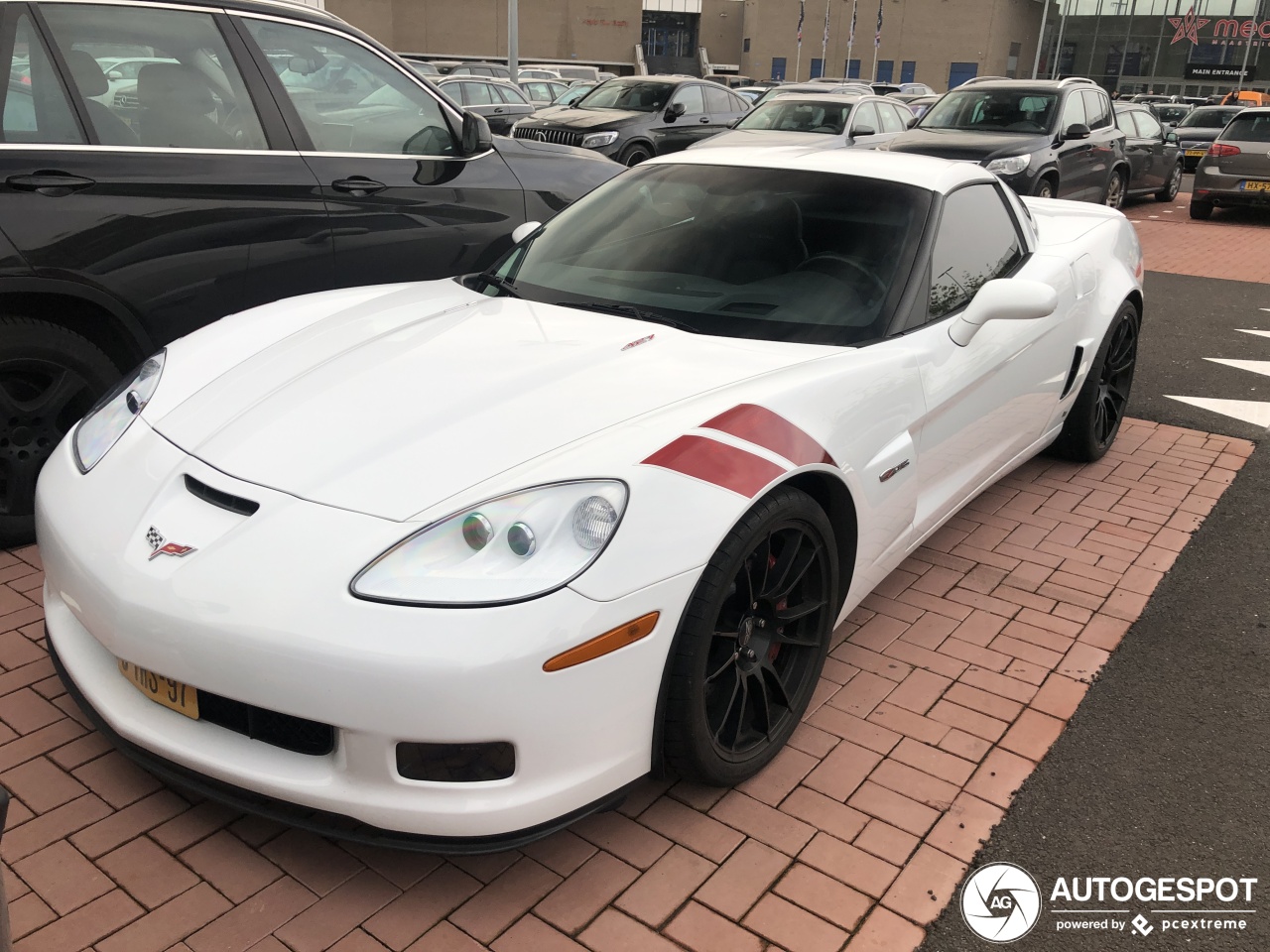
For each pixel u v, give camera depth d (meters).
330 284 4.04
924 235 3.08
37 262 3.22
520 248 3.37
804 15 63.66
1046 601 3.40
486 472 2.01
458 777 1.88
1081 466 4.67
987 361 3.18
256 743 1.98
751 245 3.05
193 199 3.57
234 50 3.75
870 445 2.58
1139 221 13.27
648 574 1.96
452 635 1.79
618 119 13.75
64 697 2.61
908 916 2.07
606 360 2.48
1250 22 61.03
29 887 2.02
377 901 2.03
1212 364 6.46
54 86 3.31
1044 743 2.65
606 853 2.19
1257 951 2.04
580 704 1.91
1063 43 67.56
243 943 1.92
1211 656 3.11
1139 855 2.28
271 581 1.87
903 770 2.51
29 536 3.41
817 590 2.50
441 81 17.19
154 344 3.58
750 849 2.22
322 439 2.16
